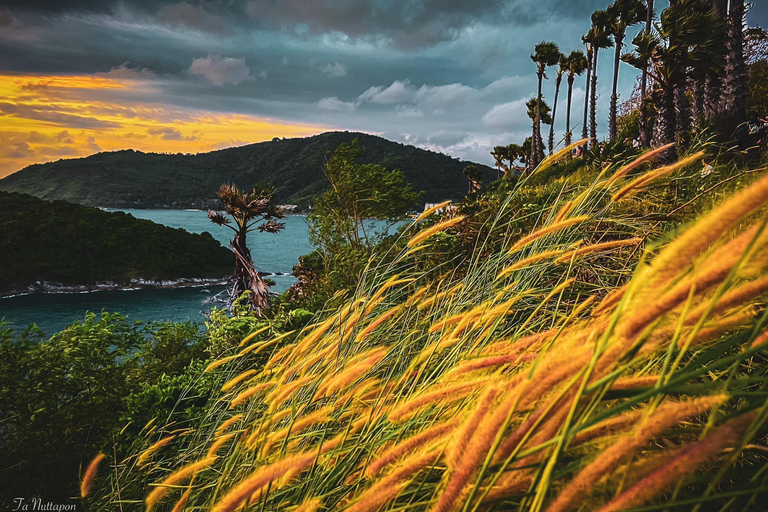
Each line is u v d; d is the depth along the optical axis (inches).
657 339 21.9
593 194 80.1
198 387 152.1
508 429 29.9
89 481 83.9
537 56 1779.0
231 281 771.4
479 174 1963.6
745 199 16.1
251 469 57.8
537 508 22.2
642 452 27.2
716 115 463.8
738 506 23.9
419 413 46.3
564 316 55.1
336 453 48.4
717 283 18.3
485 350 54.4
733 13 457.1
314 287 378.0
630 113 1470.2
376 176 461.7
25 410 143.1
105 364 175.5
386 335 88.8
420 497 37.4
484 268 87.1
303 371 75.7
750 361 33.9
